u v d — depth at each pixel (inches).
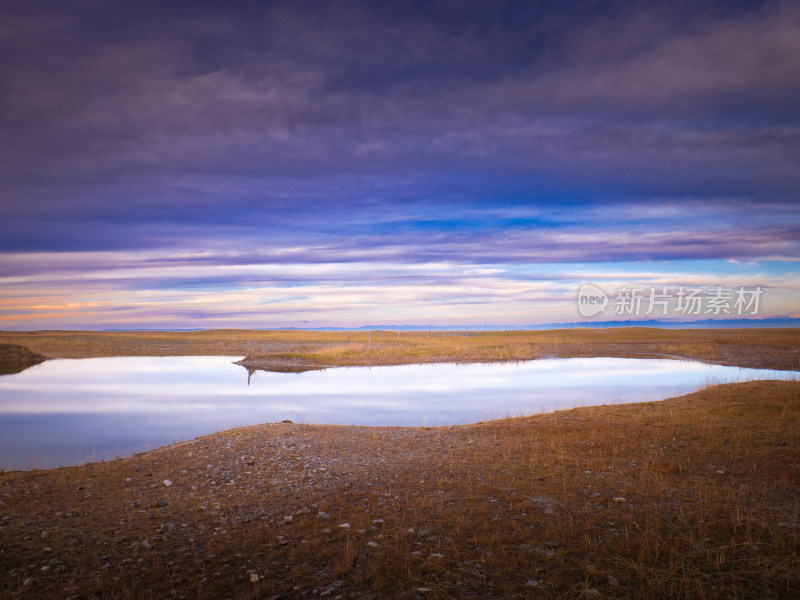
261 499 416.5
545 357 2400.3
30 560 295.4
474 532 313.1
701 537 291.1
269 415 948.6
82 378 1648.6
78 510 393.1
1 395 1252.5
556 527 315.3
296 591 250.4
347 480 462.0
